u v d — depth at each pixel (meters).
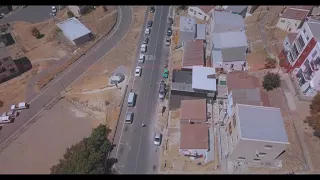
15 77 86.81
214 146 66.38
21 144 70.94
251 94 69.19
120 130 71.75
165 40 95.69
